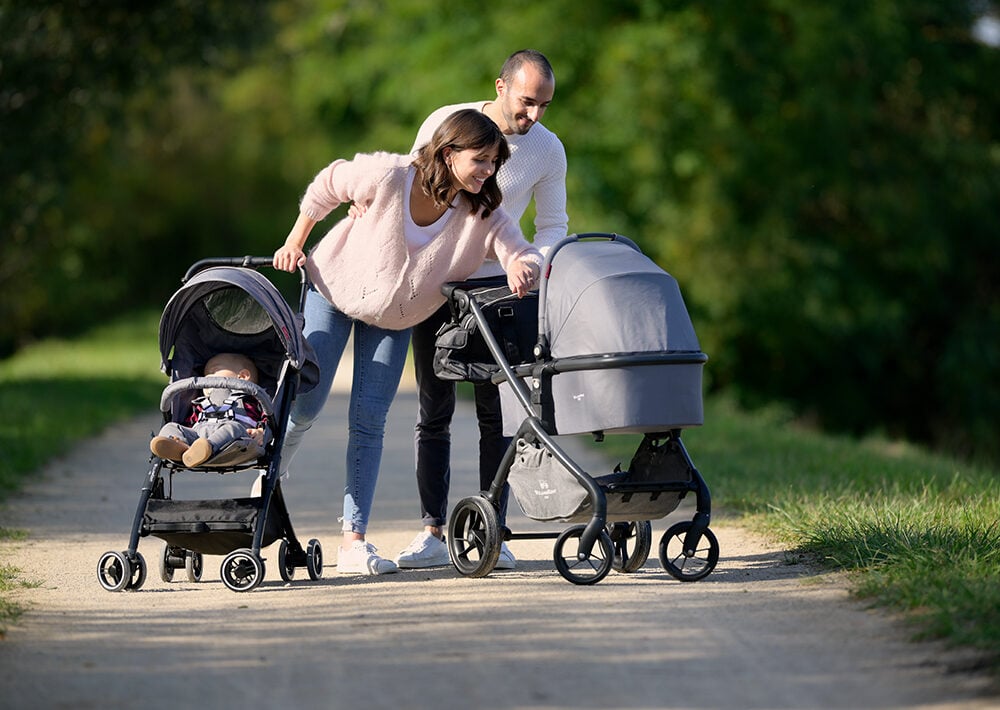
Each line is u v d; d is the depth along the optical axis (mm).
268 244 133875
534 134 19062
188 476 31047
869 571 17156
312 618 15766
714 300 73750
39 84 52625
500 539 17938
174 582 18281
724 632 14852
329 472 32312
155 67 55219
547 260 17688
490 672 13312
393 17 84062
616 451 34594
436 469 19531
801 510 21953
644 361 16594
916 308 78312
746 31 72250
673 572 17750
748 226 74250
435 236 18188
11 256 68625
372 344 19266
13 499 26906
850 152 74562
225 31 55188
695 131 72000
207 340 19172
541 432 17422
